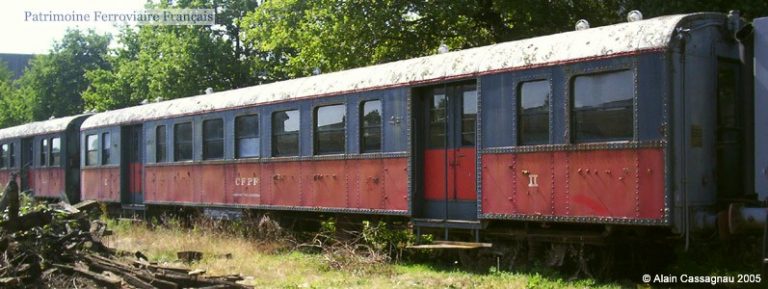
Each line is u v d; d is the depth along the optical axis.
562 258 10.37
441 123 11.93
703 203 9.22
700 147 9.20
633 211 9.20
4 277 9.18
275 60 34.53
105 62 52.66
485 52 11.23
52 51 52.12
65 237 10.66
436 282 10.25
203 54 33.50
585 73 9.73
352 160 13.12
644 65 9.11
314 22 21.89
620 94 9.39
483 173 11.00
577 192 9.81
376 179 12.67
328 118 13.76
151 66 35.88
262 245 14.23
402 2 20.45
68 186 23.44
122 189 20.25
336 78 13.76
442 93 11.93
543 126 10.27
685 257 10.69
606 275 10.31
